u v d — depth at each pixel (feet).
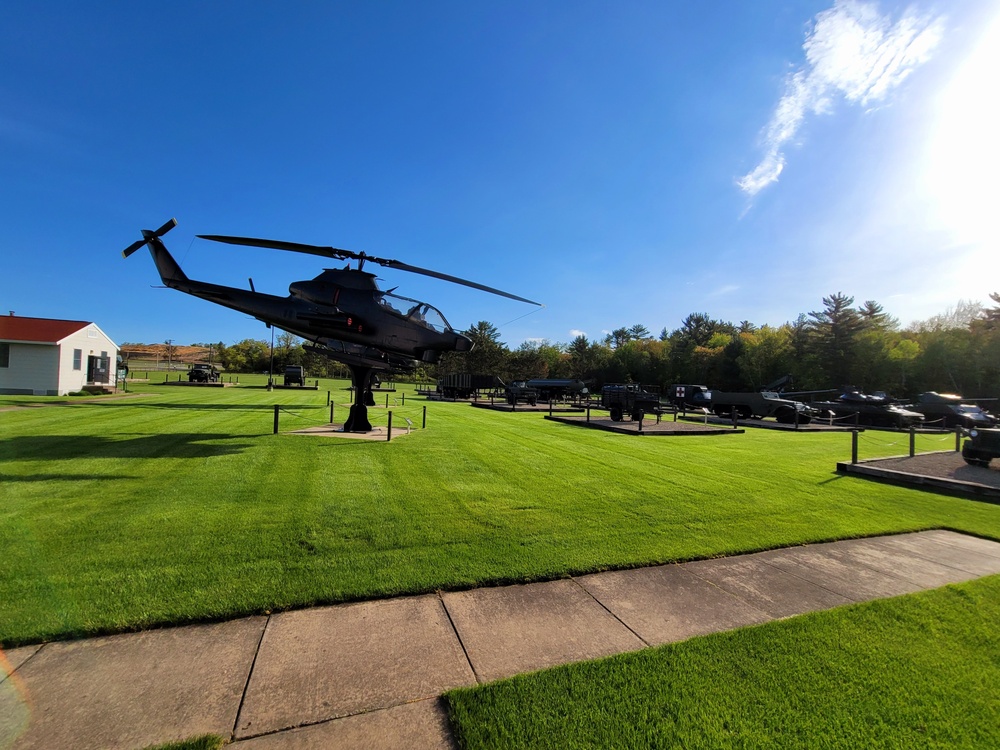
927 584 12.78
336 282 37.88
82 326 78.95
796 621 10.46
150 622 9.56
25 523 15.10
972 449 30.09
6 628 9.11
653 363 189.06
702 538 15.99
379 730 6.91
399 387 174.29
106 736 6.58
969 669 8.86
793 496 22.45
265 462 25.71
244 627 9.68
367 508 17.99
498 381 111.14
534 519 17.44
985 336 111.65
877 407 72.18
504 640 9.48
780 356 148.15
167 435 34.47
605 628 10.07
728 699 7.82
